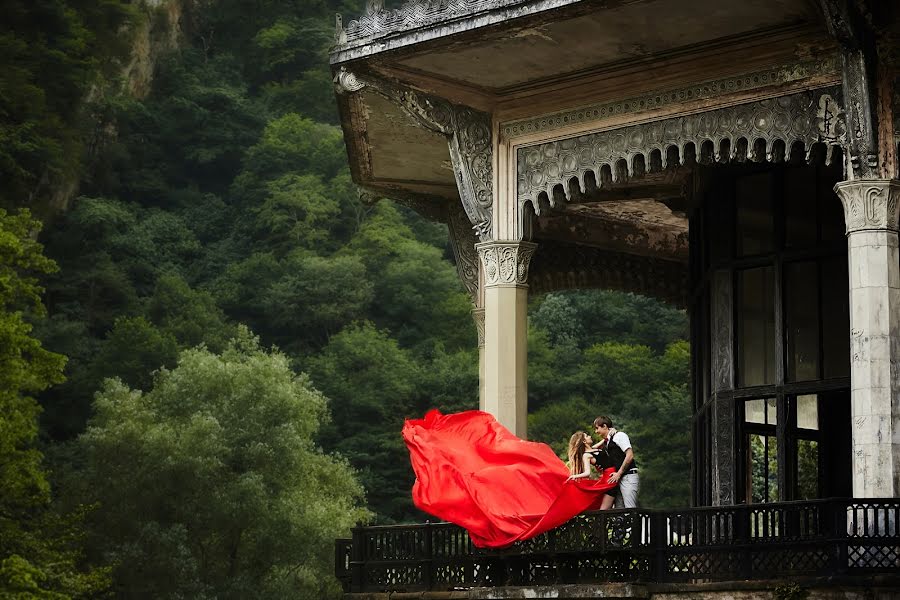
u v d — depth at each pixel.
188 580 88.19
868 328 27.27
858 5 27.02
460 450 30.42
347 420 157.12
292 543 92.75
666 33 29.48
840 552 25.58
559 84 32.09
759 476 34.62
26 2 165.00
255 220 190.12
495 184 33.12
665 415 134.75
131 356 148.75
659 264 44.06
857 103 27.78
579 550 28.23
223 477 96.19
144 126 195.00
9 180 153.62
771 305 32.88
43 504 66.75
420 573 30.55
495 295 32.69
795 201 32.53
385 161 39.38
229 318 177.62
